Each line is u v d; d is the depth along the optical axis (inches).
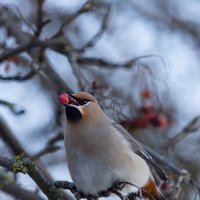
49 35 627.5
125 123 490.3
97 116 429.7
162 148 513.3
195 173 602.2
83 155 423.2
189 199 530.3
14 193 444.5
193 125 512.4
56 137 477.7
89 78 627.2
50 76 514.9
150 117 497.7
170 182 467.5
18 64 510.0
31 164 366.9
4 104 417.7
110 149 425.1
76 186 427.8
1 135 509.0
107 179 424.2
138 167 434.9
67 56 510.9
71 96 430.9
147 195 447.2
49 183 375.9
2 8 502.3
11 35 498.9
